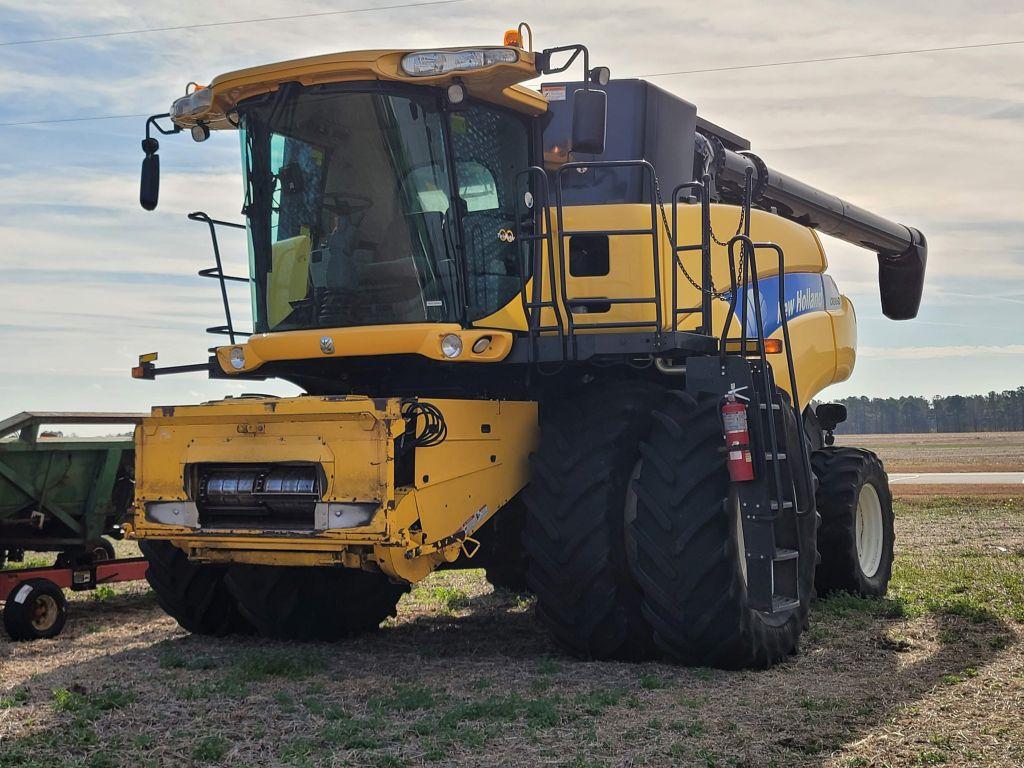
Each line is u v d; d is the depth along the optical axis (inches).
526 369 293.1
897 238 525.3
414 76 269.3
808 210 455.5
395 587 335.3
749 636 265.4
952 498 954.1
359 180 279.4
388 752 198.1
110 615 377.4
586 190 307.4
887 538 410.3
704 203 290.8
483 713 223.9
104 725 218.4
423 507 258.5
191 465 276.2
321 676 265.1
